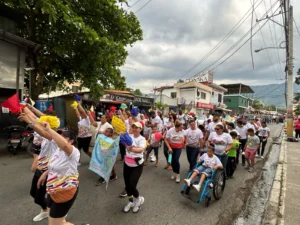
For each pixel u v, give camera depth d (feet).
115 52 33.78
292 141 48.83
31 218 11.93
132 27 39.75
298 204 14.97
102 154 15.11
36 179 11.35
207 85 121.39
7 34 24.99
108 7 33.96
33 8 29.55
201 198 14.05
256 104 206.59
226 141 18.54
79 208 13.35
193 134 20.59
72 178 8.60
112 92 62.59
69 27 27.50
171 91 113.29
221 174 15.92
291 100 50.31
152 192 16.48
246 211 14.47
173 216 13.05
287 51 48.88
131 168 13.12
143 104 74.23
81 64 34.37
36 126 8.59
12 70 28.96
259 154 32.91
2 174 18.58
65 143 8.12
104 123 21.11
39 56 34.32
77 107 22.12
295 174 22.35
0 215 12.13
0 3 27.61
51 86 44.14
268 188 19.06
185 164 25.86
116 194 15.69
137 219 12.44
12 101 8.35
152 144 23.57
